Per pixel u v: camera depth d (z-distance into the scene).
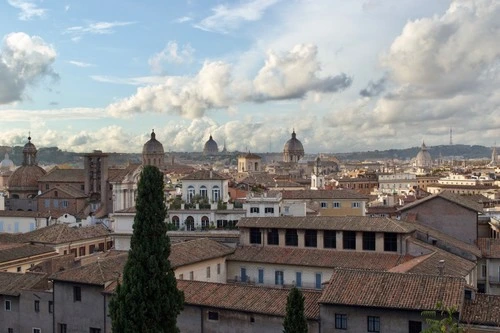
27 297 75.25
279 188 179.62
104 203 165.88
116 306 51.19
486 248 87.38
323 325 58.56
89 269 72.62
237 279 86.06
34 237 115.31
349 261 80.44
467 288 57.97
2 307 77.25
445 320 41.50
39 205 166.50
